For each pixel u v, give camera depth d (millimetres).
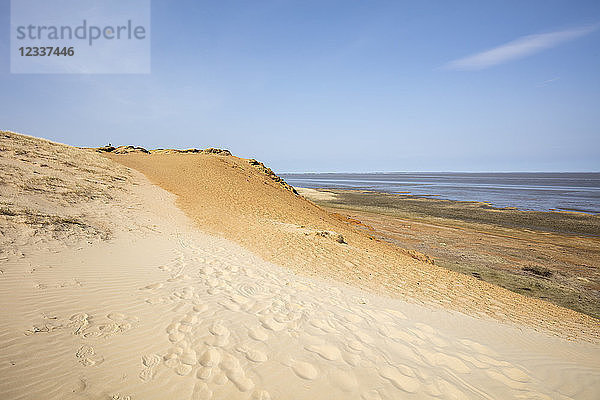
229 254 8898
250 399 2822
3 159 12469
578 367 4598
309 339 4172
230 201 19141
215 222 13602
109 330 3623
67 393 2551
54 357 2951
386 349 4234
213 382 2982
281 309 5184
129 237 8648
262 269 7867
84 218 9062
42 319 3578
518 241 22016
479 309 7695
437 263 16453
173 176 22938
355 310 5770
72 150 20625
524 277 14531
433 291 8695
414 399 3158
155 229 10344
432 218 32594
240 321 4418
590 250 19766
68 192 11203
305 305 5586
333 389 3123
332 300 6191
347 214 34406
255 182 28406
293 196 30375
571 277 14672
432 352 4375
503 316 7445
